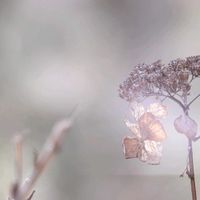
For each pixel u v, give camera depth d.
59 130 0.36
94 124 1.73
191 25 2.16
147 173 1.38
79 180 1.43
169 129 1.33
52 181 1.39
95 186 1.41
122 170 1.46
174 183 1.30
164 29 2.21
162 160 1.40
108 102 1.86
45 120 1.75
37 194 1.32
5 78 2.04
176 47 2.13
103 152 1.58
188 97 1.52
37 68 2.09
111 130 1.71
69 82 2.01
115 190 1.37
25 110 1.81
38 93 1.94
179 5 2.21
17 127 1.67
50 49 2.21
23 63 2.12
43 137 1.59
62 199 1.36
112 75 2.09
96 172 1.47
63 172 1.44
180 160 1.35
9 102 1.85
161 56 2.14
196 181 1.28
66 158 1.49
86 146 1.60
